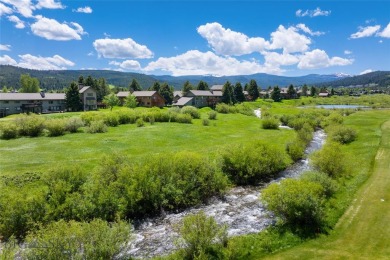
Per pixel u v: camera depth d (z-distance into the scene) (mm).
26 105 103312
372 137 47031
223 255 16156
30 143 43875
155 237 19500
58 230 14539
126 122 67938
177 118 72188
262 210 23188
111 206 21812
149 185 23781
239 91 153125
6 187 23109
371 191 24234
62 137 49188
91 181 23609
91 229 15211
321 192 21703
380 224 18578
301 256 15930
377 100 183250
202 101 135250
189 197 25188
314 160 29656
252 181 30750
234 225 20531
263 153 32688
